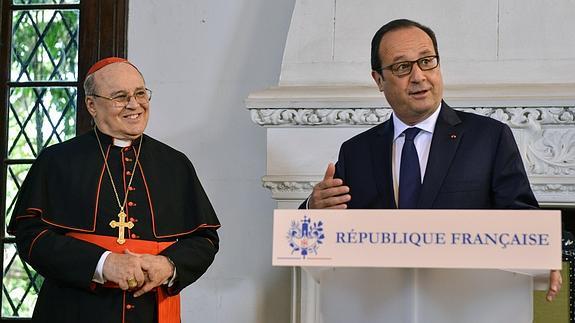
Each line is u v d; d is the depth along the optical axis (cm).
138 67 480
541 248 186
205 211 329
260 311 455
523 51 400
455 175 265
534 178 384
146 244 310
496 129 272
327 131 402
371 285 216
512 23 404
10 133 489
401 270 213
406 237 190
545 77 395
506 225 187
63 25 493
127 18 485
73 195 313
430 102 272
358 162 282
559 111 380
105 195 315
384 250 191
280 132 407
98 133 328
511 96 382
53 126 486
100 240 307
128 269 289
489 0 408
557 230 185
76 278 293
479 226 188
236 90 471
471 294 210
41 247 298
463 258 188
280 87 411
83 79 485
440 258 189
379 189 273
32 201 310
